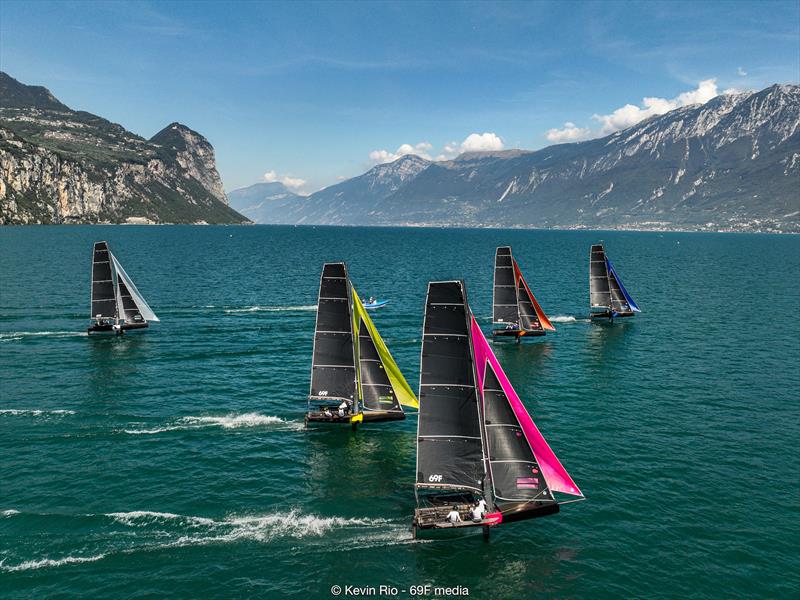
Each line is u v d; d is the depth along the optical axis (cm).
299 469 3503
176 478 3338
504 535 2842
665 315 8781
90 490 3161
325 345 4091
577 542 2780
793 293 11244
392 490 3272
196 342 6606
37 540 2697
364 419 4047
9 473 3322
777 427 4184
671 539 2788
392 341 6838
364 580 2502
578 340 7050
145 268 13575
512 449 2961
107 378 5181
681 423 4256
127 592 2370
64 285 10212
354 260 17550
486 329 7638
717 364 5922
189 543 2720
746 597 2391
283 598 2372
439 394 2944
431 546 2759
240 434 4009
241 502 3094
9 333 6812
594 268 8206
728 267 16962
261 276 12800
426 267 15762
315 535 2820
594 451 3747
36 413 4272
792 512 3016
